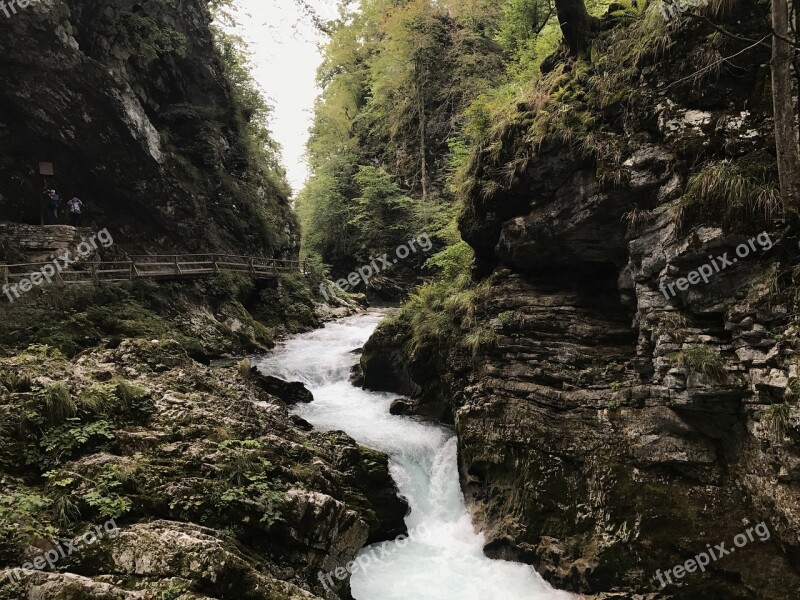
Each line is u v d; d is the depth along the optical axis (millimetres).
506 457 8031
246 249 22000
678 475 6480
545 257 8602
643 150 6875
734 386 5750
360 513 7043
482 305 9547
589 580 6477
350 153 35000
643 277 6895
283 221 25812
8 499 4410
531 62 13617
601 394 7352
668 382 6395
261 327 18719
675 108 6645
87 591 3678
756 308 5570
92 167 16188
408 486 8734
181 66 20703
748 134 6008
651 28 7066
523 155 8320
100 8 16422
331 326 21953
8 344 10375
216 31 23969
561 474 7328
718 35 6289
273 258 24172
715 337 6113
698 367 5953
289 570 5168
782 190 5441
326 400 12562
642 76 7082
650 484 6566
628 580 6281
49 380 6012
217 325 16594
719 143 6188
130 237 17594
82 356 8281
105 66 15805
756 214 5613
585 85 7953
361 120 36281
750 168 5777
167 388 7355
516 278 9266
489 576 7164
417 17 28250
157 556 4215
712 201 5898
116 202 17219
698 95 6500
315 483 6359
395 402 11516
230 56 24453
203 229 19625
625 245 7363
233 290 18547
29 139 14859
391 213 30375
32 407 5395
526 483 7613
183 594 3922
